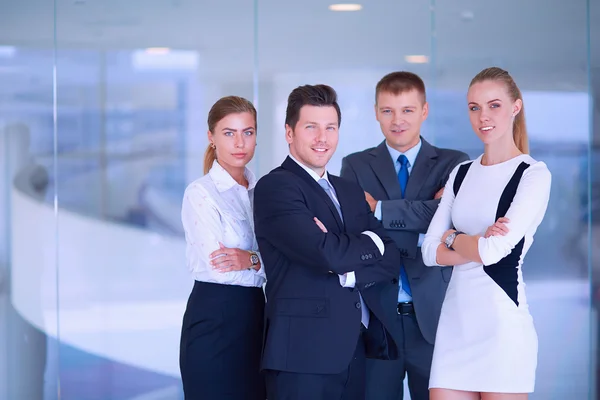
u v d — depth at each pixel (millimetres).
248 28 5176
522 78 5312
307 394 3225
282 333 3250
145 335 5074
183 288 5109
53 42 5023
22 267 4980
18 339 4980
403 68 5270
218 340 3580
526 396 3254
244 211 3748
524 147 3473
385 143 4301
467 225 3410
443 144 5277
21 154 4988
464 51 5297
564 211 5309
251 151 3797
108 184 5055
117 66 5074
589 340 5316
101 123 5055
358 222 3492
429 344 4055
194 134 5133
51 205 5004
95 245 5039
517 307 3270
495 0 5301
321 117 3361
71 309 5016
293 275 3299
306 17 5207
